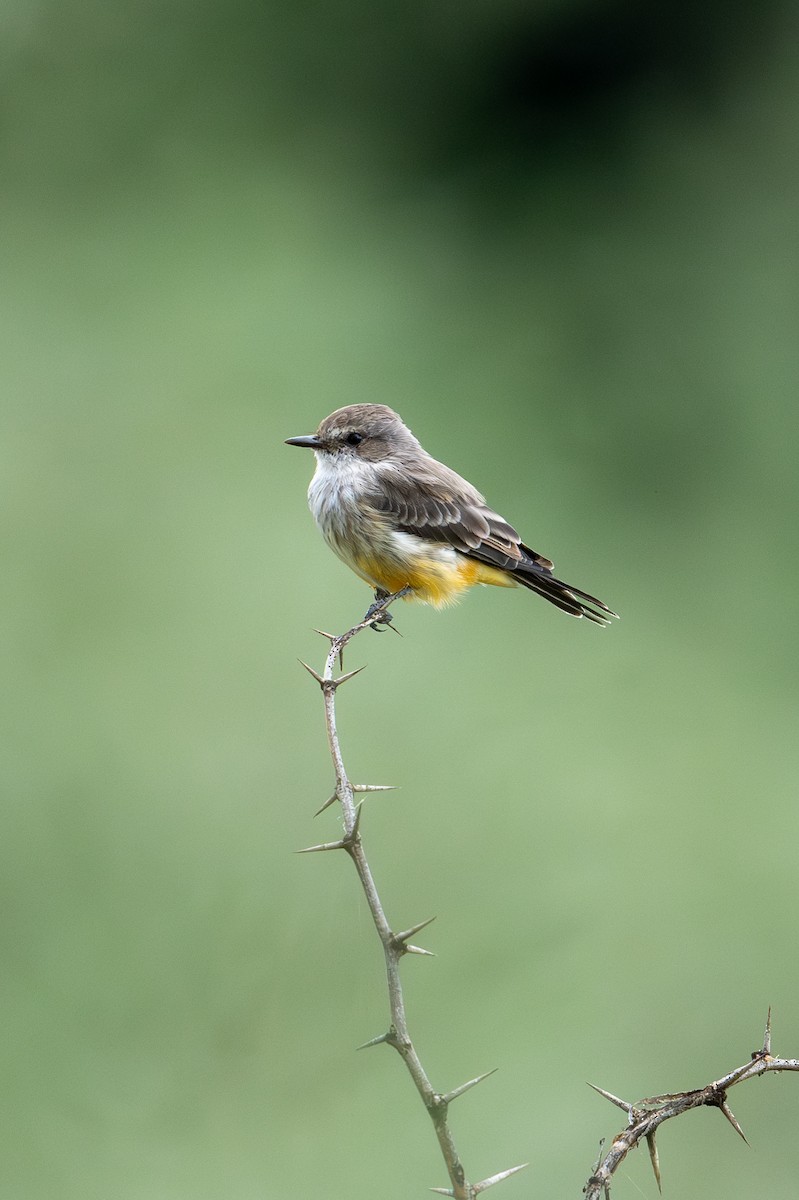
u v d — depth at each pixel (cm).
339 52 1750
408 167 1766
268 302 1462
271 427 1352
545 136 1822
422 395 1491
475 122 1806
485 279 1719
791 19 1783
